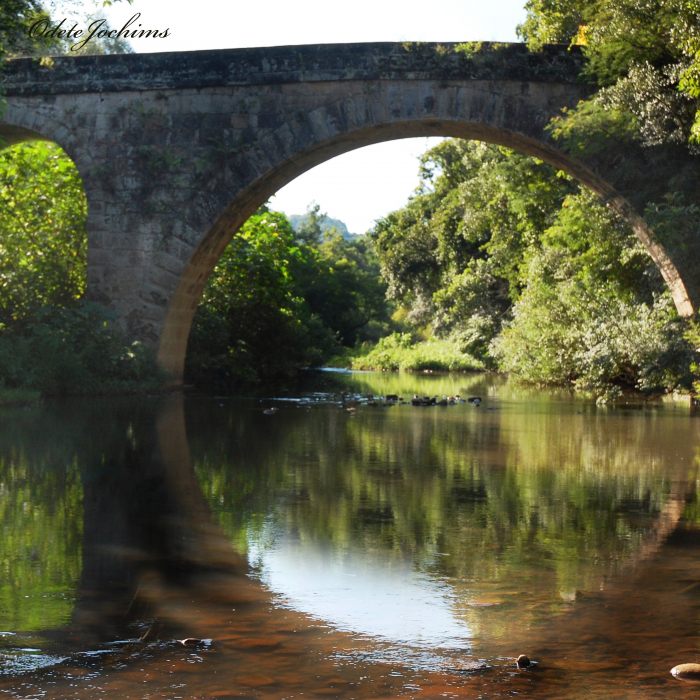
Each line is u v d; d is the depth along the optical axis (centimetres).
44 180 1733
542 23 1808
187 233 1486
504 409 1271
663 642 253
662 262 1446
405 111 1446
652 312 1590
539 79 1426
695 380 1430
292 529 408
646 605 289
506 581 319
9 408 1073
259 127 1476
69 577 317
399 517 442
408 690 216
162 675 223
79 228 1714
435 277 4166
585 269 1805
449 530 411
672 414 1177
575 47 1426
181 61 1482
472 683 221
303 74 1459
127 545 368
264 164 1475
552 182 1903
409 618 274
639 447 775
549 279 2225
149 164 1487
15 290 1572
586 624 269
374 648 246
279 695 211
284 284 2162
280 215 2158
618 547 377
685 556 360
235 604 287
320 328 3856
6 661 232
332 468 623
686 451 745
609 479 582
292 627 264
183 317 1577
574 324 1908
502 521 434
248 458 671
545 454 721
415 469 625
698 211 1282
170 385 1541
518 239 2722
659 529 416
